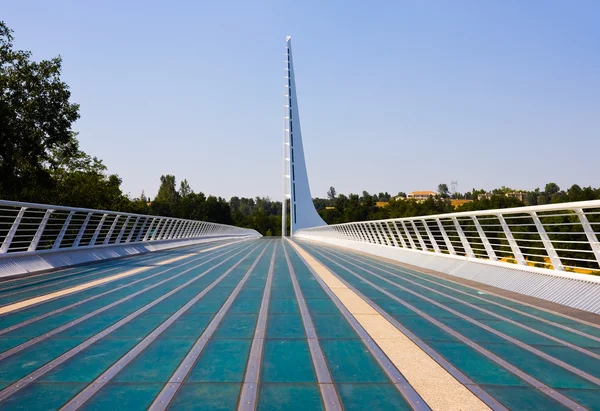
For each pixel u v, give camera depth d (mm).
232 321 5574
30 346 4371
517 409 2939
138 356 4074
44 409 2904
